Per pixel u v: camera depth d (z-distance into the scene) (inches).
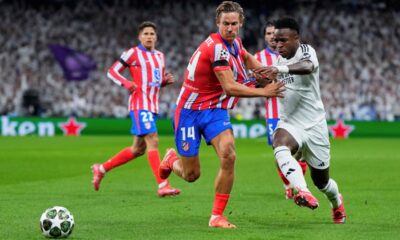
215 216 386.3
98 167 574.2
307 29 2068.2
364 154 1055.6
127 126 1638.8
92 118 1637.6
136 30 2046.0
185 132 394.9
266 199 522.3
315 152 386.0
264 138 1562.5
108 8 2064.5
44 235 347.9
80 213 443.8
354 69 1953.7
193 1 2089.1
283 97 365.4
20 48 1948.8
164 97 1777.8
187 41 2033.7
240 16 375.6
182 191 576.1
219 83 382.6
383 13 2095.2
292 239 343.9
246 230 373.4
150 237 351.6
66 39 2003.0
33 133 1631.4
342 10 2106.3
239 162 891.4
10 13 2020.2
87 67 1894.7
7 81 1852.9
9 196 537.6
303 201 348.5
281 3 2091.5
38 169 788.0
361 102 1851.6
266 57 563.8
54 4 2043.6
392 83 1911.9
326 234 359.3
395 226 388.8
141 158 941.2
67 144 1278.3
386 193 561.0
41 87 1844.2
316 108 386.3
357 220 413.7
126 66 589.0
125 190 585.0
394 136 1621.6
